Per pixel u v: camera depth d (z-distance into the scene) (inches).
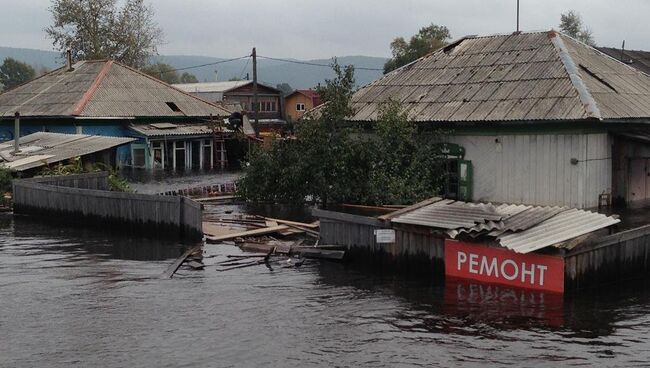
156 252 814.5
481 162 865.5
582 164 791.1
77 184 1130.0
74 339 522.9
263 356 487.8
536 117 792.3
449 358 482.0
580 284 619.5
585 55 943.0
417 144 904.9
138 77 1945.1
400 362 475.5
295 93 3019.2
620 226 703.7
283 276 695.1
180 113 1868.8
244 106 2856.8
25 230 971.9
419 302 606.9
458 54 1013.8
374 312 582.2
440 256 676.1
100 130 1745.8
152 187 1362.0
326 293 637.3
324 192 941.8
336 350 498.3
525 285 622.8
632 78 935.0
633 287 644.7
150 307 599.5
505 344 506.9
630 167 861.8
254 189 1047.0
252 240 816.9
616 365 468.1
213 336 527.8
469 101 884.6
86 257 793.6
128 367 469.1
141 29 2659.9
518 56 937.5
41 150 1327.5
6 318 571.8
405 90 983.0
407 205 873.5
